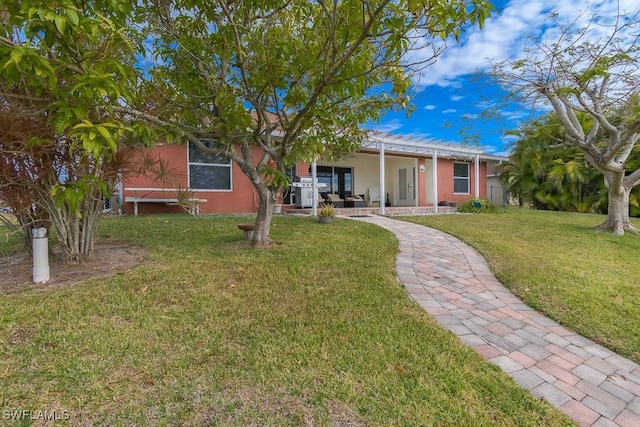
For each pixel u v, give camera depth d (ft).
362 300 10.55
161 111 12.01
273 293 10.68
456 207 47.75
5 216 11.93
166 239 18.08
